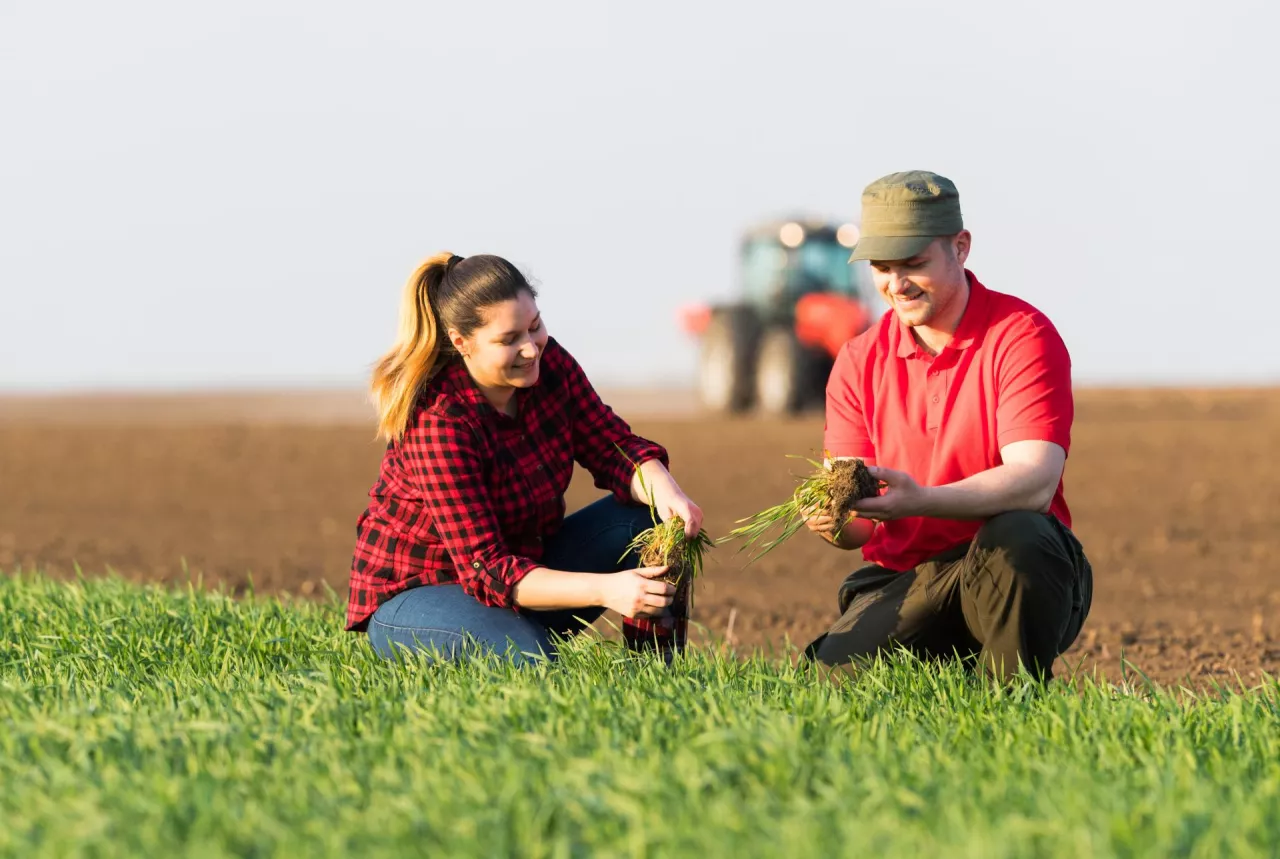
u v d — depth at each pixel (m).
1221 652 10.88
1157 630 11.98
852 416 8.31
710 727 5.96
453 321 7.57
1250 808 4.90
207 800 5.12
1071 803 4.96
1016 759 5.66
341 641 8.51
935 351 7.92
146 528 20.00
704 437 32.50
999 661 7.51
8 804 5.26
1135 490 23.66
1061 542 7.50
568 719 6.11
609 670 7.24
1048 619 7.44
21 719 6.35
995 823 4.86
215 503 23.12
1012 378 7.64
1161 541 18.11
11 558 16.98
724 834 4.73
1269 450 29.91
